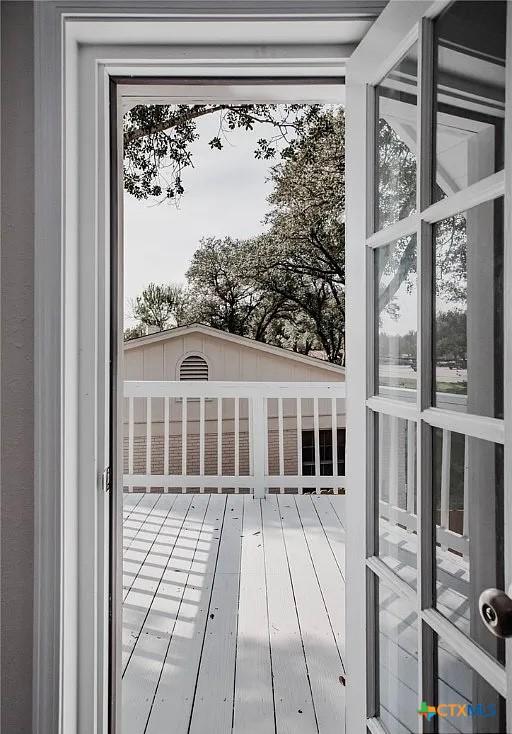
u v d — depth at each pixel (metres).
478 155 0.98
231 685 2.46
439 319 1.14
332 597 3.30
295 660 2.66
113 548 1.71
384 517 1.42
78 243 1.60
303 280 7.05
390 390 1.38
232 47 1.58
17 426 1.53
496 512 0.94
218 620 3.03
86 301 1.61
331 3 1.46
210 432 6.45
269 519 4.71
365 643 1.49
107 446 1.67
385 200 1.41
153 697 2.37
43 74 1.48
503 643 0.92
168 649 2.75
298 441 5.31
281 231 7.00
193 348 6.91
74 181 1.57
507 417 0.88
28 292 1.53
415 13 1.18
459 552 1.06
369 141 1.47
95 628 1.61
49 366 1.50
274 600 3.26
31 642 1.52
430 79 1.16
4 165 1.52
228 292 7.13
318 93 1.75
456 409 1.07
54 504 1.50
